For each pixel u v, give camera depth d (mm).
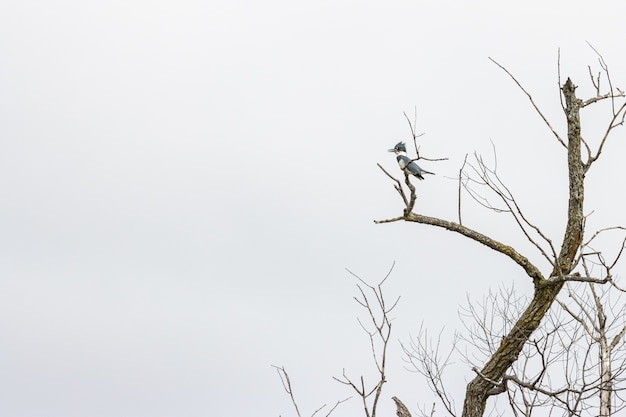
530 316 13633
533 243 13578
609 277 12844
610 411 13016
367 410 10156
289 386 10242
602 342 13727
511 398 12688
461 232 13906
